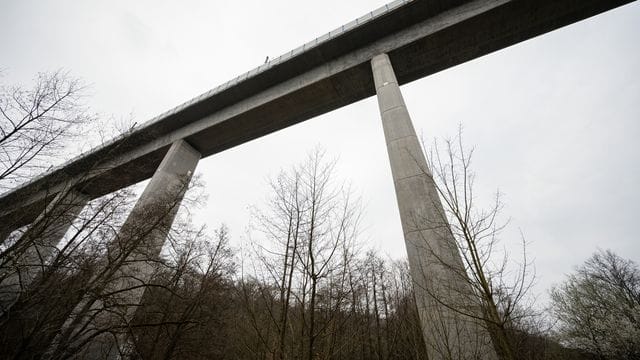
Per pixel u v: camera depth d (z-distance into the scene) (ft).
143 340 52.90
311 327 19.97
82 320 41.96
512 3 57.72
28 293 35.60
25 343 32.89
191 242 58.59
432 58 67.05
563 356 27.71
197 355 58.29
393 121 50.01
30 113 38.19
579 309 61.05
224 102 86.84
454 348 23.59
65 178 45.19
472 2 61.41
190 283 62.23
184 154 87.10
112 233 43.98
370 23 66.49
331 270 23.53
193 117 91.15
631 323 50.16
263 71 78.79
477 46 64.75
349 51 71.97
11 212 40.65
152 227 48.57
